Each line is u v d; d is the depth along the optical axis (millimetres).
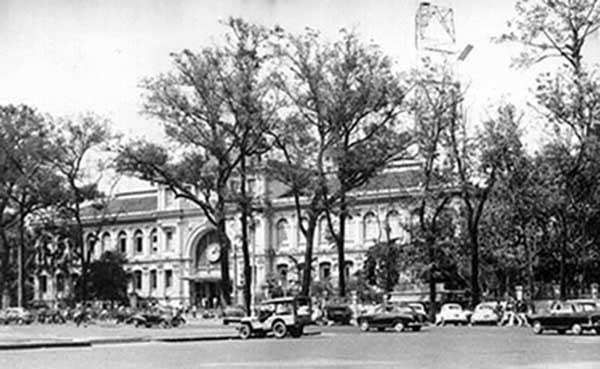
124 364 24312
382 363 23469
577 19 52406
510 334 40562
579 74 53188
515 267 66438
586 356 25375
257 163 63219
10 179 81750
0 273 94688
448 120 61188
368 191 99062
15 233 96438
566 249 58156
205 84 58625
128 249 120750
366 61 58750
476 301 60438
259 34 58000
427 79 61406
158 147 61688
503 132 59625
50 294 116750
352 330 47125
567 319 39750
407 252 66750
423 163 63656
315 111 58875
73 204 94500
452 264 69938
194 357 26875
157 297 117375
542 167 58031
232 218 76562
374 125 59562
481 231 67875
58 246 95938
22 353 30188
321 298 80500
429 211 72250
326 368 22125
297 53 58531
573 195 56719
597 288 61094
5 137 80312
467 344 32094
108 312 70062
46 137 81000
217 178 61844
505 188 59906
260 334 40062
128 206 123188
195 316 80000
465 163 61094
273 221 108062
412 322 45312
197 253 115438
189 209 115688
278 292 91000
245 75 58469
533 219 61250
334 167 60812
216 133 59500
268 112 59156
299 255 105812
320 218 74125
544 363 22844
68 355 28719
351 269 102500
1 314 70188
